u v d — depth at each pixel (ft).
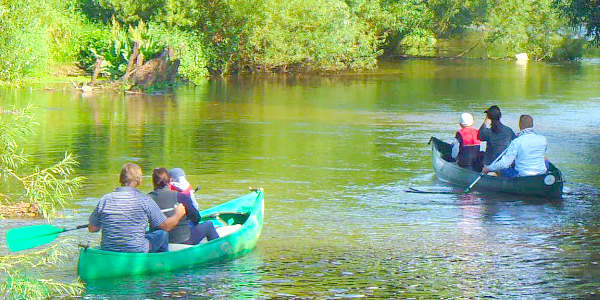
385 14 224.94
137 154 79.82
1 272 41.93
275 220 54.29
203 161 76.38
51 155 78.43
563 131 99.19
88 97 131.85
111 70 154.40
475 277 41.86
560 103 132.26
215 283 40.63
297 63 192.54
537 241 49.06
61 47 161.27
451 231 51.57
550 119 111.55
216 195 61.77
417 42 235.81
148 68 148.97
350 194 62.69
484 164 65.82
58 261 43.93
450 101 134.92
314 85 161.48
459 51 242.78
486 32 238.48
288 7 182.09
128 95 136.98
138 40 154.40
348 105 127.85
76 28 163.53
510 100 136.67
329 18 188.75
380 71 196.13
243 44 181.78
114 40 156.15
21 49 88.33
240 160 77.00
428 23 236.84
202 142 87.97
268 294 39.09
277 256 45.65
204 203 59.11
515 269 43.24
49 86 143.33
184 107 121.60
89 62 160.97
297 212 56.59
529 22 237.25
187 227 43.98
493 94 146.61
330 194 62.54
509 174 63.93
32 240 40.57
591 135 95.55
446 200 60.90
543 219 54.85
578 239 49.55
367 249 47.19
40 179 50.85
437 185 66.49
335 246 47.85
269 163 75.61
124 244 40.88
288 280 41.27
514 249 47.19
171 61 152.35
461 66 211.20
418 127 102.63
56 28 161.17
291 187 65.05
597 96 143.33
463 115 67.67
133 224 41.06
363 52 198.90
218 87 154.81
